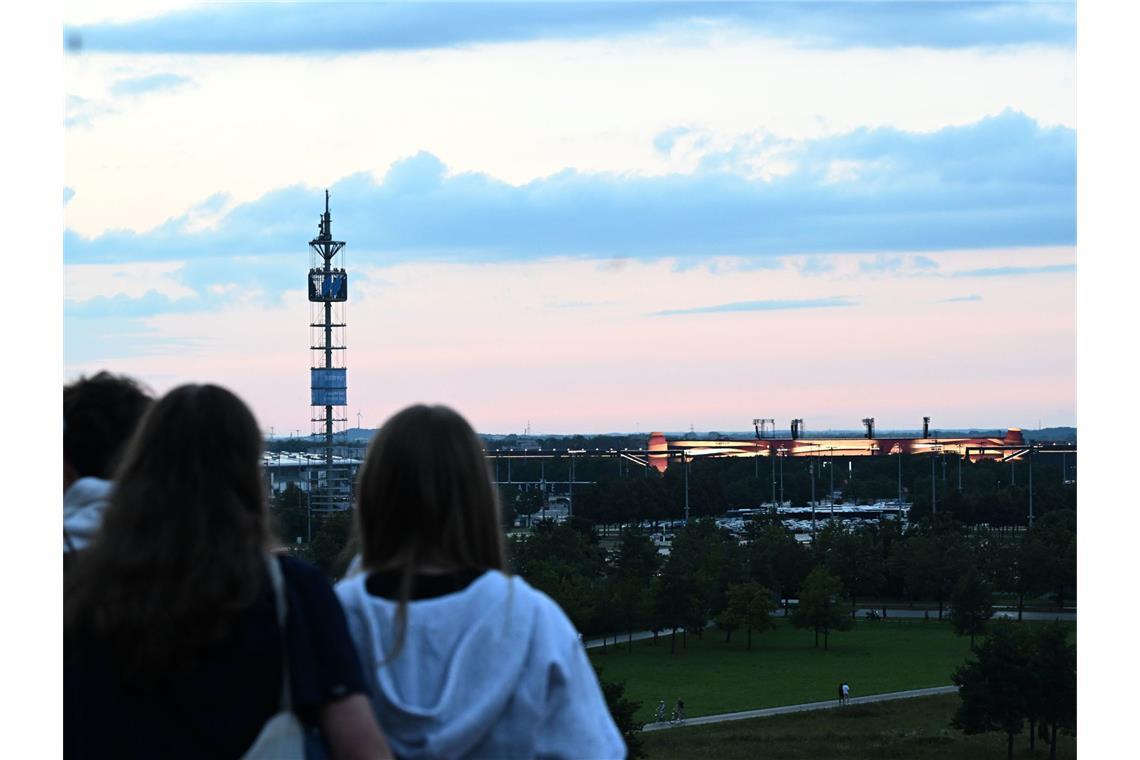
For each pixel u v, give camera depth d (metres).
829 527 171.00
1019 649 74.81
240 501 5.30
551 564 132.38
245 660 5.03
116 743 4.99
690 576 125.69
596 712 5.71
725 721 85.00
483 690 5.48
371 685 5.56
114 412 6.34
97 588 5.02
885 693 96.06
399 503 5.74
